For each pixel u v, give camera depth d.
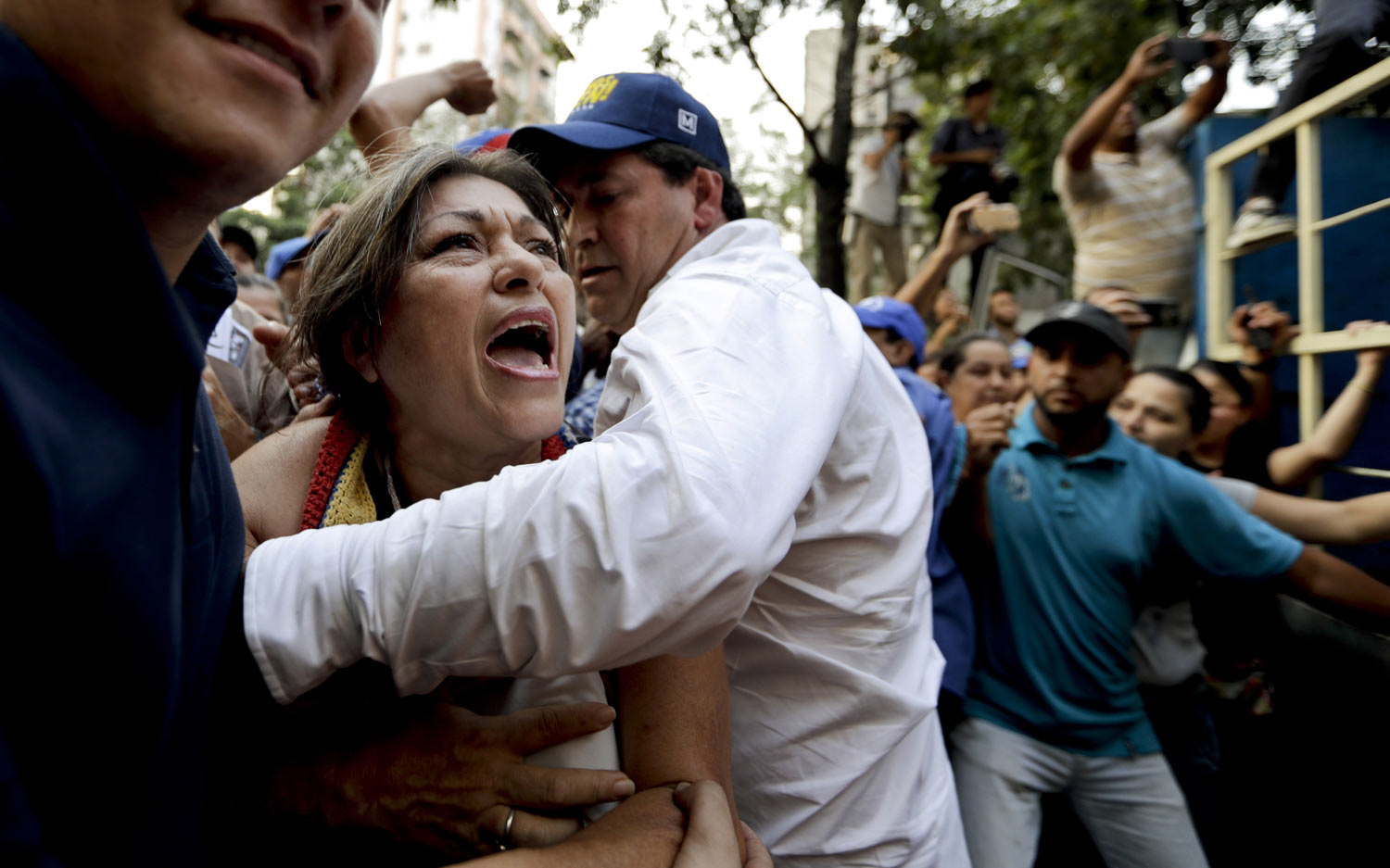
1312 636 2.15
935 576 2.16
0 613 0.48
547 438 1.17
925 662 1.36
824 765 1.22
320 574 0.80
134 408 0.56
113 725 0.55
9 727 0.50
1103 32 5.84
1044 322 2.20
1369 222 2.55
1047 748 2.21
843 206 5.62
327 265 1.13
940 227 5.91
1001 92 6.82
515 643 0.76
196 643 0.70
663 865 0.81
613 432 0.84
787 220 10.72
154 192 0.60
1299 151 2.53
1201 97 3.72
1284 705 2.24
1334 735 2.06
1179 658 2.27
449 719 0.91
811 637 1.23
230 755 0.91
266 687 0.83
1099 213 3.88
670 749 0.95
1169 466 2.18
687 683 0.98
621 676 1.00
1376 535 2.16
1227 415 2.65
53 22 0.51
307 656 0.79
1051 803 2.55
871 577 1.24
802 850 1.23
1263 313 2.65
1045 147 7.31
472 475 1.16
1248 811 2.30
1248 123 3.29
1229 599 2.39
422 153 1.09
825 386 0.98
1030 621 2.21
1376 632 2.00
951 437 2.25
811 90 8.38
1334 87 2.52
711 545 0.75
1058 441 2.26
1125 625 2.18
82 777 0.55
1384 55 2.56
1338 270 2.57
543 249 1.16
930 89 7.82
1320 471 2.42
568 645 0.75
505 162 1.18
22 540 0.47
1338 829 2.03
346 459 1.12
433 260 1.06
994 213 3.82
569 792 0.85
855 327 1.20
